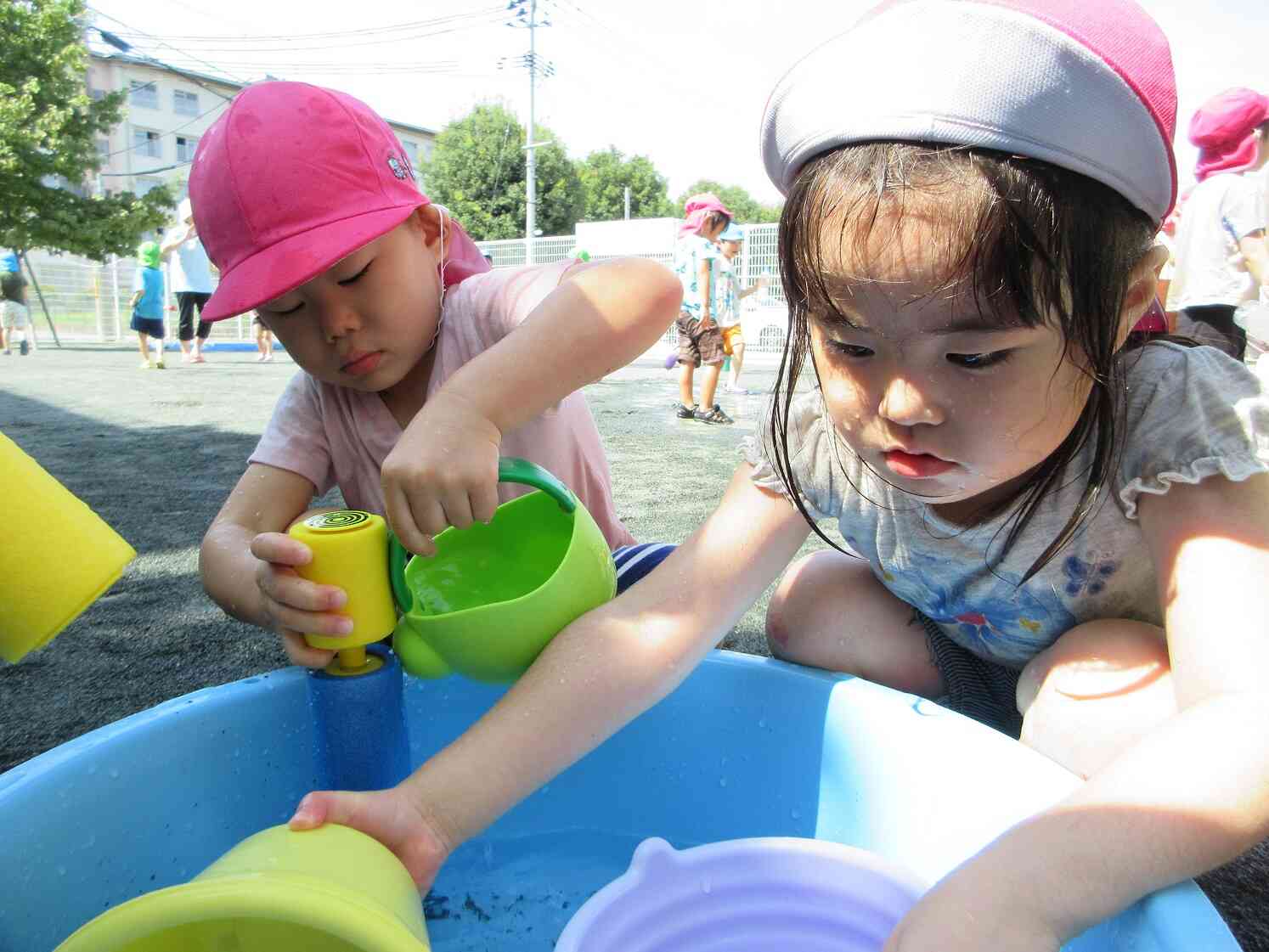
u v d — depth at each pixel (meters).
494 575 0.90
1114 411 0.70
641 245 13.20
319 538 0.73
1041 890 0.55
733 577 0.87
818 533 0.91
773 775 0.93
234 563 0.91
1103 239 0.60
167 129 26.70
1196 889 0.57
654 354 10.72
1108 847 0.55
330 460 1.13
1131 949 0.59
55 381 6.10
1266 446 0.68
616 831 0.98
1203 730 0.58
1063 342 0.60
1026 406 0.61
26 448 3.27
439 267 1.05
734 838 0.95
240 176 0.88
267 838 0.63
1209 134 3.10
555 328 0.83
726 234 5.68
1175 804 0.56
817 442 0.88
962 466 0.64
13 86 10.97
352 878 0.59
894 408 0.62
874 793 0.86
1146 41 0.61
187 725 0.80
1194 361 0.74
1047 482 0.75
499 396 0.79
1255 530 0.67
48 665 1.37
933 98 0.58
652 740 0.97
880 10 0.63
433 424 0.76
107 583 0.61
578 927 0.69
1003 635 0.93
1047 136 0.56
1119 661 0.80
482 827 0.73
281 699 0.86
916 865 0.82
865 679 1.05
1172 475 0.70
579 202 26.98
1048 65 0.56
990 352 0.59
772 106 0.69
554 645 0.78
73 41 11.27
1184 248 3.14
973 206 0.56
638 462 3.10
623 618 0.81
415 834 0.68
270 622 0.85
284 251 0.86
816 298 0.62
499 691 1.00
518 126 25.73
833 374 0.66
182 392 5.43
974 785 0.78
